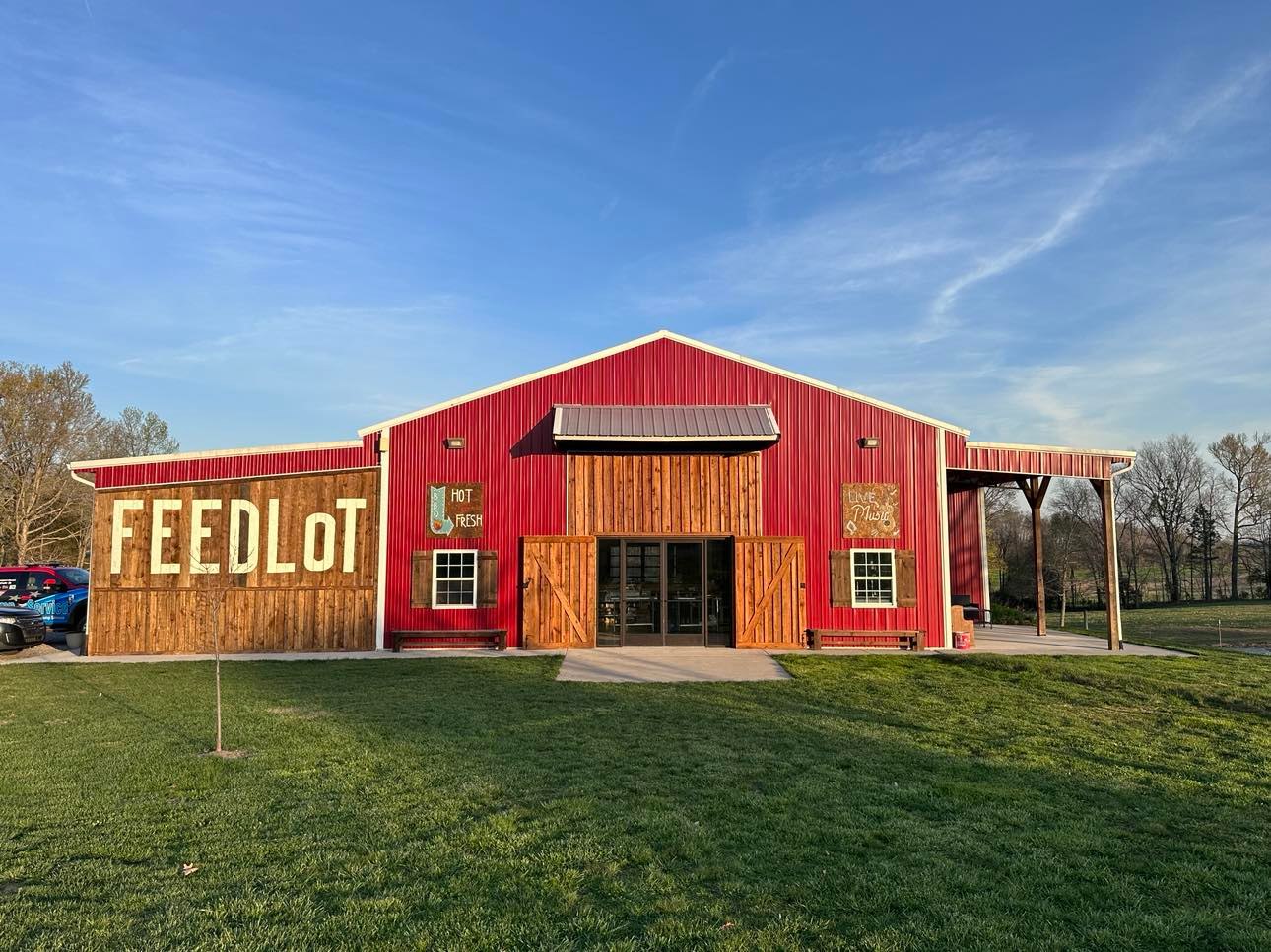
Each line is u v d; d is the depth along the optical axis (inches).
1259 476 1881.2
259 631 685.3
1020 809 252.8
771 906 179.8
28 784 272.7
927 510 703.7
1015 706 430.9
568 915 174.2
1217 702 442.3
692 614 697.6
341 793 262.7
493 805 250.4
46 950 154.9
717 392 716.0
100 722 384.5
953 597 905.5
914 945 161.6
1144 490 2016.5
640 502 703.7
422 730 362.0
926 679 518.6
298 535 695.1
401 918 170.6
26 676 549.0
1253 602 1536.7
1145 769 306.5
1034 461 712.4
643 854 208.2
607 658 624.1
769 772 293.1
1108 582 691.4
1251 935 168.4
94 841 216.4
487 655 645.9
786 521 701.9
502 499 703.1
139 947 156.6
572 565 696.4
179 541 692.1
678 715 401.1
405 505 701.3
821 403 714.8
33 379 1590.8
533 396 714.2
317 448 701.3
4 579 858.8
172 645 681.6
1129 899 186.2
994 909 179.5
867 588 696.4
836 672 547.5
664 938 163.2
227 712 410.0
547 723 379.2
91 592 683.4
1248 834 233.9
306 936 161.5
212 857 205.0
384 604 690.8
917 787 274.2
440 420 709.9
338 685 500.4
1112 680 507.5
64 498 1700.3
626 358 719.1
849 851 214.1
